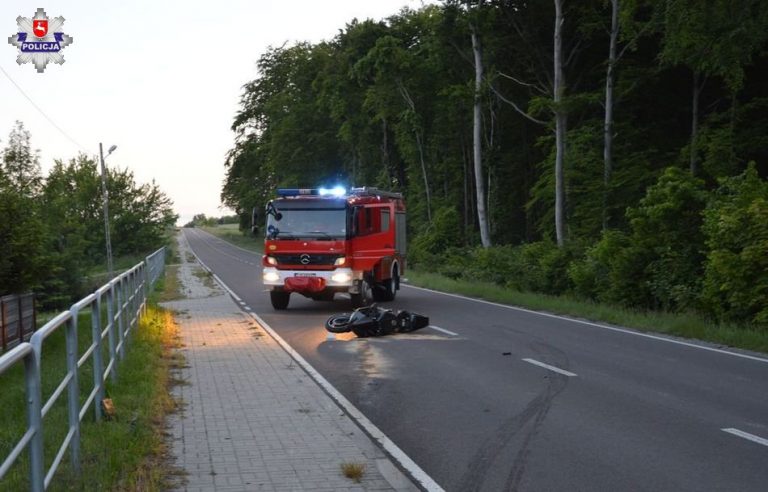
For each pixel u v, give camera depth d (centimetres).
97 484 551
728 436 750
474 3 3981
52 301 3562
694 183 1911
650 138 3841
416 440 746
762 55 2984
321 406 877
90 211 7281
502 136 5303
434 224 5066
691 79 3772
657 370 1127
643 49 3766
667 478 620
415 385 1027
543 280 2641
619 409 873
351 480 604
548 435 760
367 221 2102
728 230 1565
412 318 1603
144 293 1848
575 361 1216
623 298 2017
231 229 18000
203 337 1521
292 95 7700
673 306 1877
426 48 5241
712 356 1261
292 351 1326
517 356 1273
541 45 4041
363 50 5753
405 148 5869
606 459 675
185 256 7869
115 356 957
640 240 1977
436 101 5509
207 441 718
